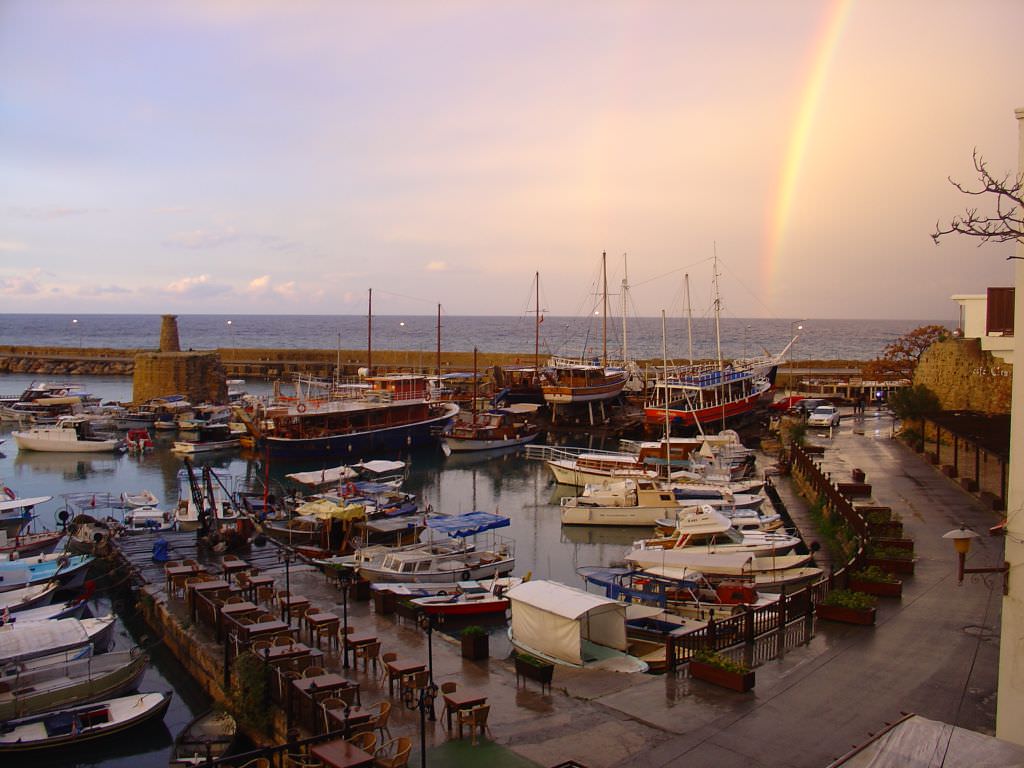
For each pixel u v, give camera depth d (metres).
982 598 27.97
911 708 19.53
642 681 22.31
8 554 41.59
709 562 34.94
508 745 18.73
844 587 29.05
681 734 18.66
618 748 18.14
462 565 38.88
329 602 32.34
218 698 26.64
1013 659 16.11
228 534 42.66
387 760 17.61
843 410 103.44
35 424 96.94
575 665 24.70
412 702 21.59
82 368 173.00
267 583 32.34
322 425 83.56
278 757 20.77
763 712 19.61
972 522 38.94
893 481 50.47
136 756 25.17
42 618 33.03
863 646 23.70
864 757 12.92
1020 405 16.00
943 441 61.75
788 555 39.94
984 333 21.42
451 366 156.50
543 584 27.75
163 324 141.00
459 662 24.97
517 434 92.06
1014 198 12.30
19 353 189.12
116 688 26.89
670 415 89.12
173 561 39.50
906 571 30.78
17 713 25.09
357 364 161.00
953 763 12.54
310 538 46.09
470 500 64.44
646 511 54.50
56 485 69.69
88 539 44.75
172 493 66.50
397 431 86.81
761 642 24.23
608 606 26.12
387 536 47.47
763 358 128.50
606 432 100.44
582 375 105.31
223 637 28.61
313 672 23.08
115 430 99.69
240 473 75.06
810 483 54.50
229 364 166.38
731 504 53.03
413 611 29.78
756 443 89.44
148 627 34.88
